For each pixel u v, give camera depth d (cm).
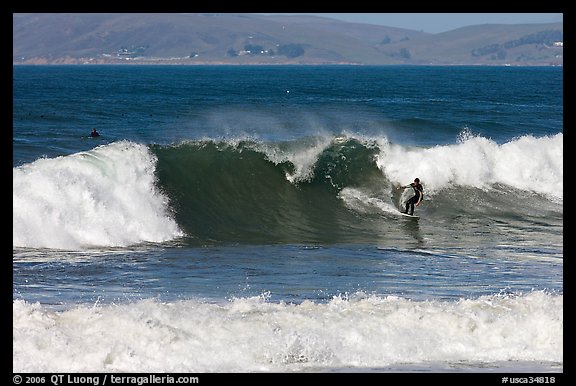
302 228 8000
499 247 7250
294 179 8994
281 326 4153
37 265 5875
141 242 7038
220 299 4938
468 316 4378
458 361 3962
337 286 5438
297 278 5675
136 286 5288
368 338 4112
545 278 5847
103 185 7325
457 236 7844
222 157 8756
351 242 7419
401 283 5584
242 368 3753
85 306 4634
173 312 4247
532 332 4294
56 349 3753
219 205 8181
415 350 4050
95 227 6906
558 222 8762
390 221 8544
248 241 7331
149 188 7788
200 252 6688
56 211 6781
